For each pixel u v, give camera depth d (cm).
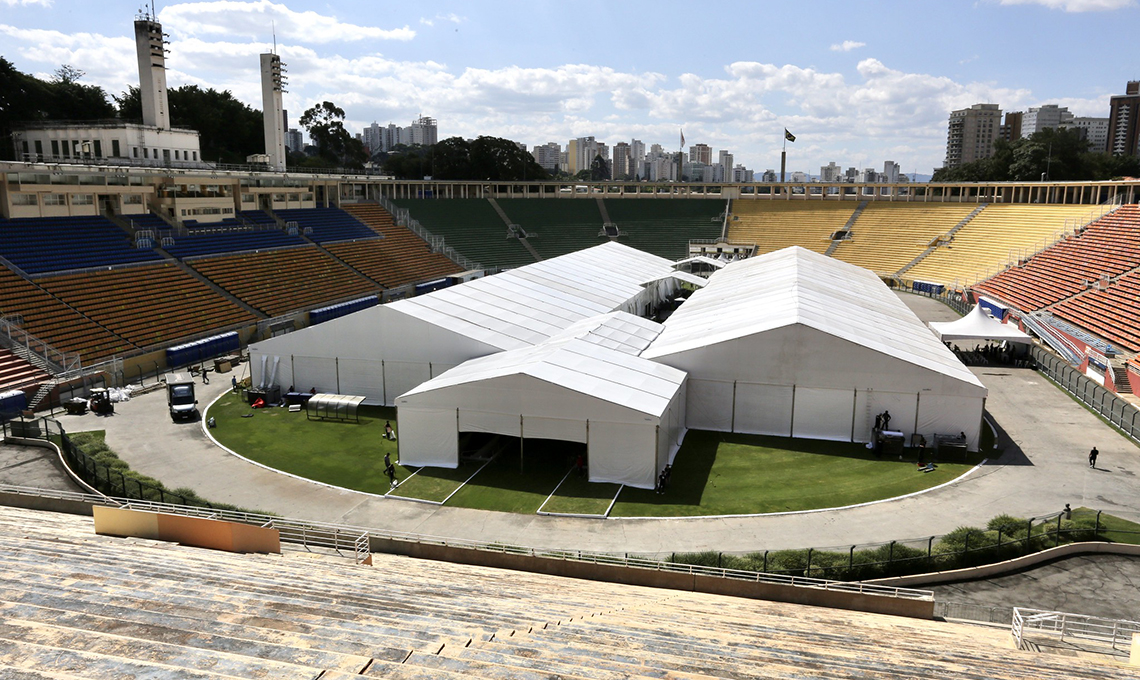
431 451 3459
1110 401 4384
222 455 3606
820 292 5197
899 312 5491
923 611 2034
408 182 11006
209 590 1566
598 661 1216
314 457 3581
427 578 2062
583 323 4934
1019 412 4262
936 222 10469
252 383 4638
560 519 2873
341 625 1359
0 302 4906
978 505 2969
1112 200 9419
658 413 3152
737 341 3806
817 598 2100
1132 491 3098
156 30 7744
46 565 1769
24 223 5772
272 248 7688
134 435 3903
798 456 3544
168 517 2203
